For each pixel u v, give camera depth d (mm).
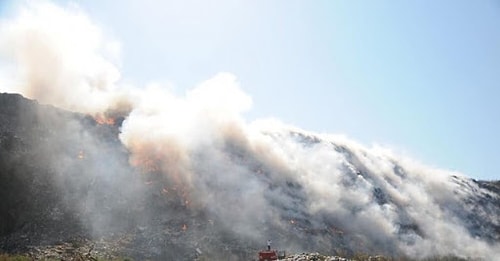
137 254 62906
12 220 65688
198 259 64438
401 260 87500
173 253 65062
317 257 58562
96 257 59125
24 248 59938
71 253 59594
